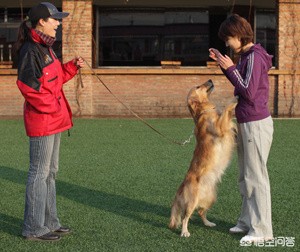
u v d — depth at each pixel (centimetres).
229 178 866
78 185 830
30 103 558
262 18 2061
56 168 601
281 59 1783
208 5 2041
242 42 562
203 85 616
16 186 831
